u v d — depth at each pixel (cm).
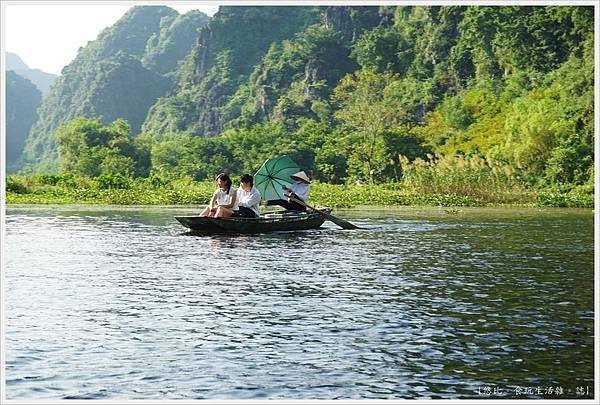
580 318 856
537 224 2184
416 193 3722
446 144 6500
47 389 632
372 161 6469
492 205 3516
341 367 683
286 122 9894
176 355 716
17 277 1123
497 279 1113
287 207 1952
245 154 7506
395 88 7981
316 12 13588
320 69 10425
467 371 674
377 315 868
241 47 13575
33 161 17612
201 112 13012
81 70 18838
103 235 1739
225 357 710
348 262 1288
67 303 934
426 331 798
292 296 977
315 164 6950
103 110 16475
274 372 670
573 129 5047
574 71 6112
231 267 1224
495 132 6306
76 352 725
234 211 1834
